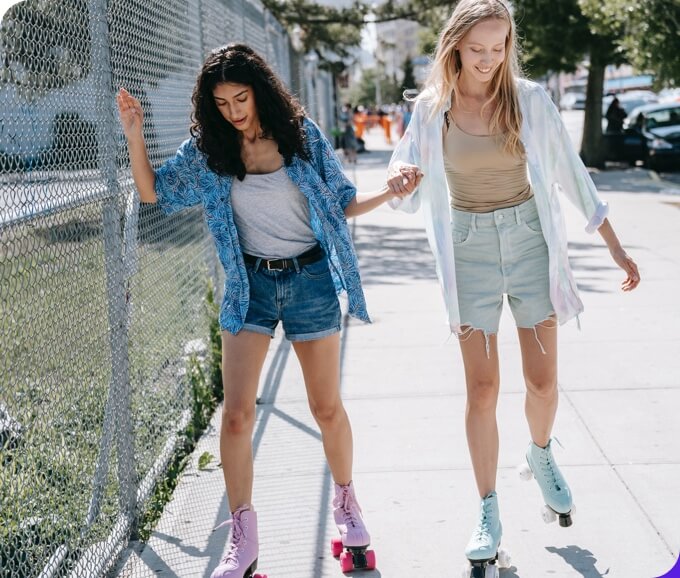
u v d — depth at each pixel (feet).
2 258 10.42
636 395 19.29
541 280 12.17
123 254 14.40
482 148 11.86
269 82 11.30
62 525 11.66
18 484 11.23
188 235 20.47
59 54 11.62
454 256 12.25
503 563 12.34
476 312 12.19
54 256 11.51
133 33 15.55
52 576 11.10
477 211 12.10
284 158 11.45
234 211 11.66
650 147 74.64
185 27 20.92
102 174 13.11
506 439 17.08
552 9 73.00
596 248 37.96
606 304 27.55
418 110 12.18
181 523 14.43
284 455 16.94
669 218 46.34
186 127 20.94
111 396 13.34
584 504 14.26
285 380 21.57
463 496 14.78
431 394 19.98
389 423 18.28
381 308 28.40
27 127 10.70
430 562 12.72
